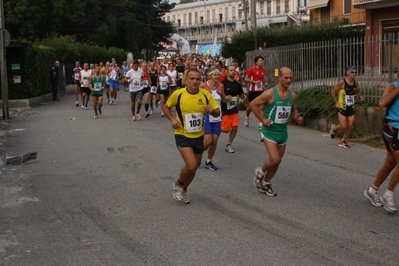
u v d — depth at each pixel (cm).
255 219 612
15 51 2067
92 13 4997
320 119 1345
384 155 1020
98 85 1650
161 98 1673
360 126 1204
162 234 562
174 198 706
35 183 799
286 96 689
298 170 890
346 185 781
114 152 1050
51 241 544
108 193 739
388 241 535
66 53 3509
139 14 5922
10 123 1530
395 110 620
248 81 1373
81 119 1622
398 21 2470
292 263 477
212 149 888
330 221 602
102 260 490
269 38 2950
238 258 490
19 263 485
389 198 630
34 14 4219
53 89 2439
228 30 9569
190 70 659
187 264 477
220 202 688
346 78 1081
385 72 1227
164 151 1059
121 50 4847
